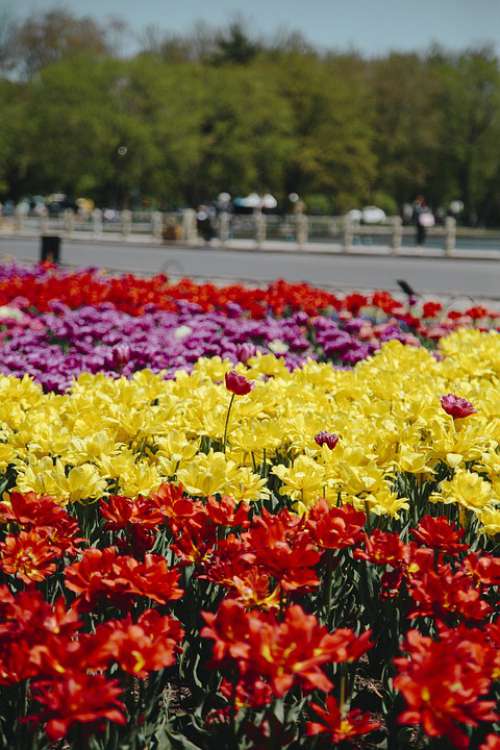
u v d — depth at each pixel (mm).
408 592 2852
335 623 2961
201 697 2703
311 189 74000
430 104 74375
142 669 2045
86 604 2398
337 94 71188
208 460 3225
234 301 10961
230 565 2561
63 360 6285
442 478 3750
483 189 76812
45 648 1958
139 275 22547
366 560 2861
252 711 2438
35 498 2795
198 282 21594
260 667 1952
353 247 38188
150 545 2873
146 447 3646
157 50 78000
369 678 3008
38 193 76000
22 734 2332
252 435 3512
